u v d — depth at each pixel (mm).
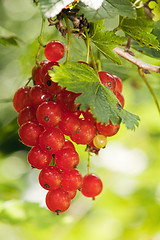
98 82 328
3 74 1023
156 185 724
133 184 734
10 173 833
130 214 713
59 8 310
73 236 689
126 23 347
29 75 504
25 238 650
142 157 774
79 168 776
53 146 324
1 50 1009
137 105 808
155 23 351
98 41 344
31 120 336
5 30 417
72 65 327
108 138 765
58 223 479
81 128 328
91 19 318
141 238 682
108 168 761
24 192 695
